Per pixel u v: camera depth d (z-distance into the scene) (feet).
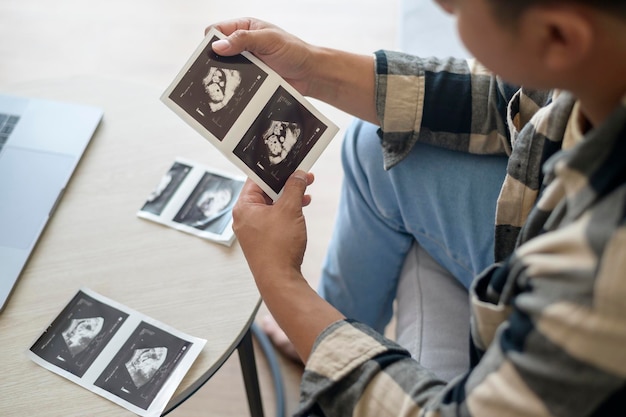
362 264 3.82
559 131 2.50
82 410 2.72
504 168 3.32
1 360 2.85
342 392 2.43
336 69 3.28
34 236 3.18
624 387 1.70
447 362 3.16
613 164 1.71
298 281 2.72
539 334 1.79
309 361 2.49
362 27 6.95
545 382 1.80
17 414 2.70
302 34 6.88
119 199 3.34
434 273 3.53
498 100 3.14
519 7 1.63
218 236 3.17
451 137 3.29
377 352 2.43
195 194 3.34
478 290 2.32
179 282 3.05
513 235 2.85
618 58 1.67
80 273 3.09
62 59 6.75
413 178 3.40
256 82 3.06
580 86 1.80
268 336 5.03
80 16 7.12
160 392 2.76
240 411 4.71
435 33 4.59
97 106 3.71
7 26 7.04
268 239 2.78
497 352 1.98
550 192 2.21
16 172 3.40
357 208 3.69
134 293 3.03
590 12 1.58
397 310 3.57
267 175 3.02
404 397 2.32
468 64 3.27
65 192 3.36
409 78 3.24
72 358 2.85
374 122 3.40
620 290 1.60
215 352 2.85
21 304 3.00
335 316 2.63
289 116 3.06
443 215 3.33
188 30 6.98
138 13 7.12
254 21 3.32
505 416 1.91
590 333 1.66
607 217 1.67
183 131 3.60
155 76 6.61
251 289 3.03
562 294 1.73
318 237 5.55
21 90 3.80
